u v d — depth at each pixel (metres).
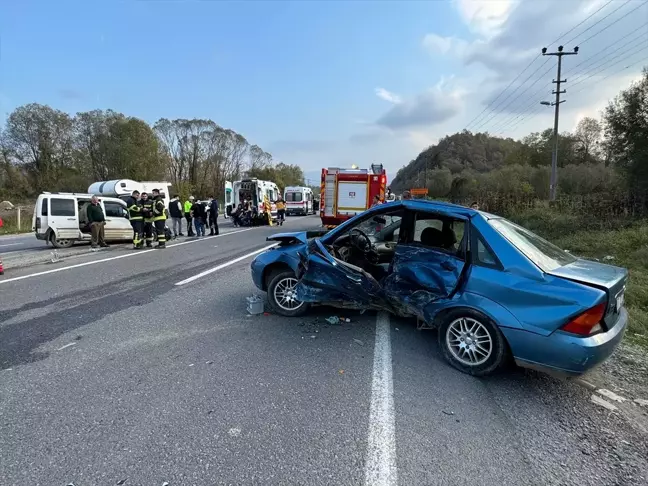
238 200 24.77
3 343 4.25
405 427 2.79
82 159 54.94
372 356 3.99
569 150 52.06
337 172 15.84
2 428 2.72
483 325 3.52
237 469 2.33
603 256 9.84
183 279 7.43
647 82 15.34
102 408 2.97
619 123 16.11
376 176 15.57
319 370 3.66
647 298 6.17
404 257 4.18
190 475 2.27
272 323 4.95
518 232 3.98
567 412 3.07
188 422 2.80
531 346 3.22
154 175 53.78
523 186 33.84
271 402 3.09
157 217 12.02
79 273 8.00
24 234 19.48
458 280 3.71
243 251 11.29
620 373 3.79
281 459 2.42
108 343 4.27
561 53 28.20
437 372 3.68
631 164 15.71
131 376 3.50
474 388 3.40
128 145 51.25
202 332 4.62
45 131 52.16
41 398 3.12
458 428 2.80
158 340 4.37
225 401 3.09
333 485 2.22
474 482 2.27
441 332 3.86
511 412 3.04
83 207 13.09
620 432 2.82
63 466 2.34
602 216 14.13
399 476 2.30
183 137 67.38
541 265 3.43
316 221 26.70
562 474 2.37
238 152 77.12
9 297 6.14
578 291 3.09
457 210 3.96
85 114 55.12
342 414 2.93
